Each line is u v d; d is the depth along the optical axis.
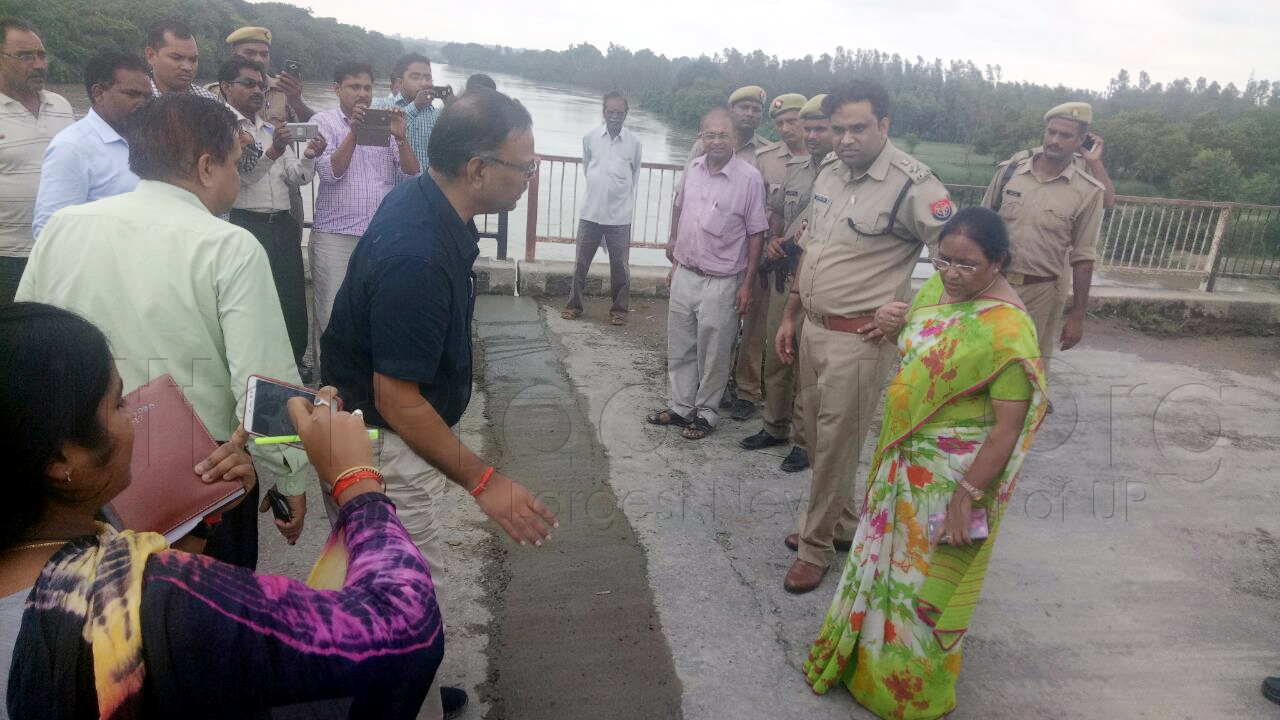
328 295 4.60
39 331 0.93
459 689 2.54
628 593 3.15
